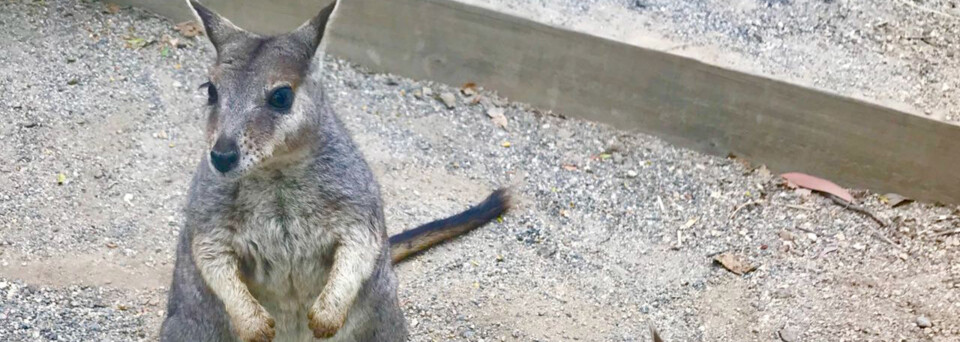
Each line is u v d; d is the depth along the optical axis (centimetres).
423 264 150
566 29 166
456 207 158
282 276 123
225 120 115
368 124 169
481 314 144
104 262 146
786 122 162
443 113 172
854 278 149
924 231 156
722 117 165
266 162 116
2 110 164
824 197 161
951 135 155
